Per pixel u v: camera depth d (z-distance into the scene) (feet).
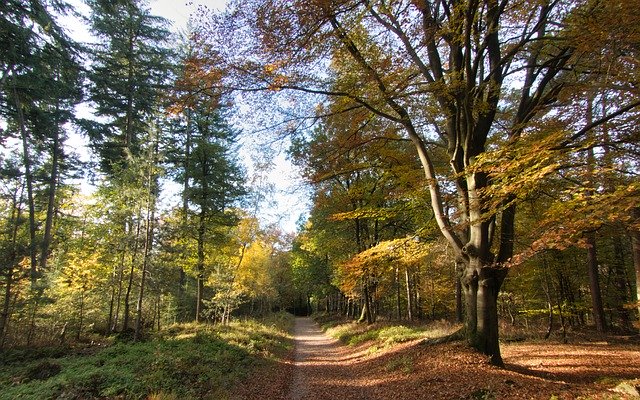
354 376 39.09
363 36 27.99
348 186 72.59
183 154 85.20
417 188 37.70
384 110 37.06
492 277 32.96
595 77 27.04
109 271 61.16
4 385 30.48
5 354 43.60
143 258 54.13
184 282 100.17
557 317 78.69
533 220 36.70
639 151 26.53
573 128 28.58
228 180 82.58
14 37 59.57
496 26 28.94
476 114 34.65
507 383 25.52
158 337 54.44
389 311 131.34
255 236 90.63
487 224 33.17
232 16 25.21
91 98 83.25
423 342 40.63
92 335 59.88
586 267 64.75
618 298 67.92
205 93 29.19
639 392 20.47
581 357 35.81
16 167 79.56
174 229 57.77
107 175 86.12
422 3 24.80
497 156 25.20
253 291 104.68
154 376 30.55
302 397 32.27
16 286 49.73
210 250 81.20
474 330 34.06
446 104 34.24
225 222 81.25
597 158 26.58
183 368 34.58
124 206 56.24
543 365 33.40
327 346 71.41
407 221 70.90
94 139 84.99
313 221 87.20
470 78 29.25
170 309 76.43
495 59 34.24
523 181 22.48
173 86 29.40
